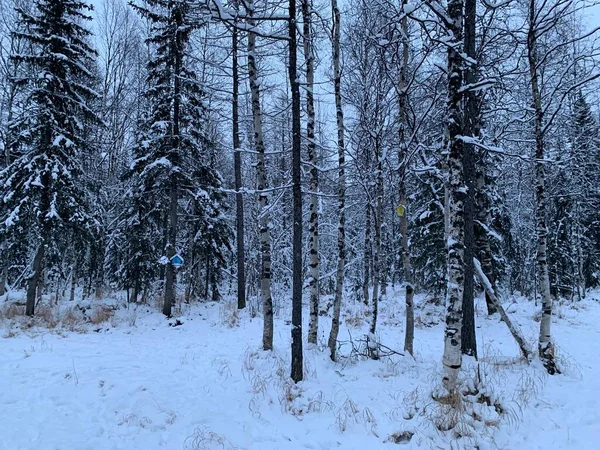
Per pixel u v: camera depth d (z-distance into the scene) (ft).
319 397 22.70
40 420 20.07
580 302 64.03
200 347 37.40
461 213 21.59
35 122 48.62
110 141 71.20
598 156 60.59
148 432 19.52
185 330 46.39
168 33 54.03
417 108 35.29
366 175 35.19
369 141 36.27
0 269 59.72
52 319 46.85
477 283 50.62
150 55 70.85
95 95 53.26
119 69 75.20
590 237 87.86
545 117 36.32
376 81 35.94
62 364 29.27
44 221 47.50
